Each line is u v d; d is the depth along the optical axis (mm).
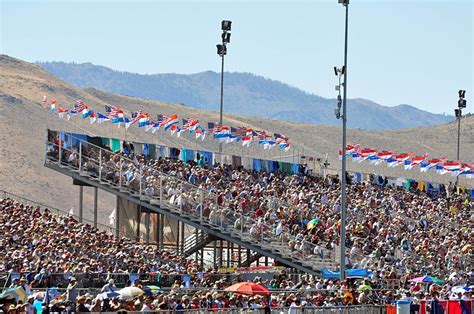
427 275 121438
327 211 140500
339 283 100500
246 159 159000
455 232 157375
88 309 69375
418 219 158250
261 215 128750
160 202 125000
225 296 81000
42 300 72750
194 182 138750
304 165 170375
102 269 94000
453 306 90125
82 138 134500
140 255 107938
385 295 96000
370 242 129750
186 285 94000
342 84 114000
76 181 130125
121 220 137500
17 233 102562
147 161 139750
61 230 109500
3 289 76250
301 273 120938
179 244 146125
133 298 73688
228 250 139125
